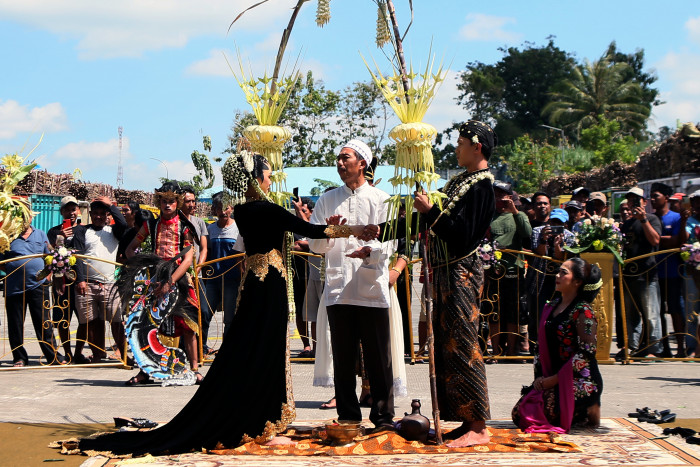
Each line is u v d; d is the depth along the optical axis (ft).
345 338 16.53
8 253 28.35
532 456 14.48
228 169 16.05
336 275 16.66
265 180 16.58
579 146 151.33
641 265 28.94
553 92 195.83
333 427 15.53
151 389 23.18
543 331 17.26
